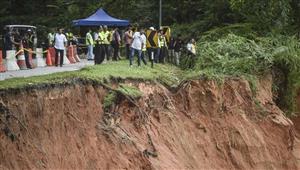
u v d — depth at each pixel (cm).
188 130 2830
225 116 3019
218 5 4691
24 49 3447
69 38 4691
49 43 4169
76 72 2550
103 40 3597
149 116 2636
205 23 4775
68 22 6575
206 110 2981
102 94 2442
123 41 4584
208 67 3350
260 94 3284
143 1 5947
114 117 2430
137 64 3409
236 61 3325
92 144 2236
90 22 5009
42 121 2059
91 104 2345
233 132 2983
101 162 2216
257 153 3006
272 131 3166
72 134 2175
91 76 2431
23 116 1986
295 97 3641
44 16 7000
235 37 3606
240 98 3142
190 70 3453
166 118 2738
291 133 3228
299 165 3228
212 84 3052
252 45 3528
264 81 3428
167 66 3725
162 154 2514
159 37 3825
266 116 3192
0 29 6812
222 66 3281
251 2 3994
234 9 4141
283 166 3111
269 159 3036
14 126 1942
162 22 5609
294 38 3731
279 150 3117
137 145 2411
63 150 2095
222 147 2903
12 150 1905
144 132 2534
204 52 3497
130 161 2327
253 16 4056
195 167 2661
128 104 2525
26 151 1947
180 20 5541
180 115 2872
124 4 6088
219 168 2803
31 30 4531
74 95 2261
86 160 2162
